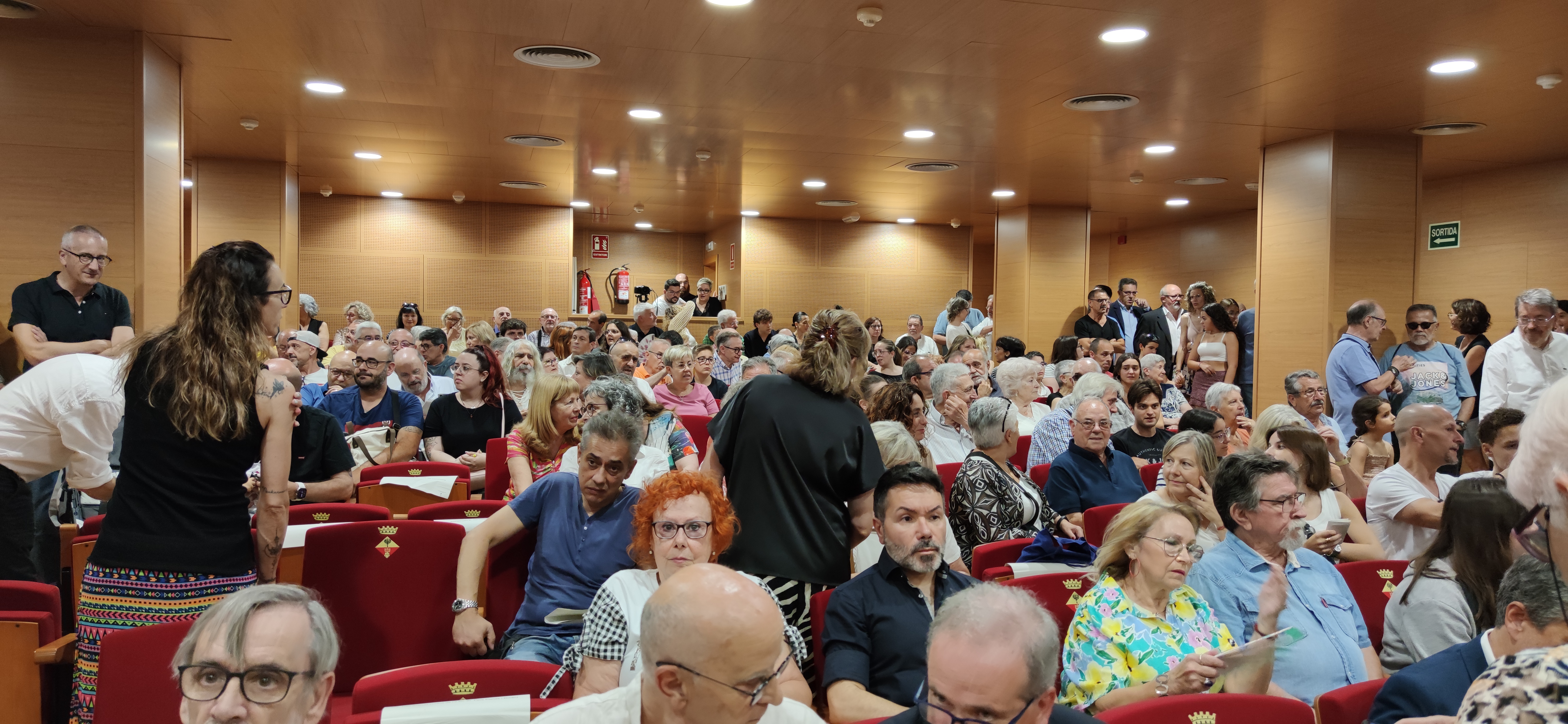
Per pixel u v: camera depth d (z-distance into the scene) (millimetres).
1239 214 13617
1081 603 2643
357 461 5172
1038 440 5582
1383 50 5961
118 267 5793
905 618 2611
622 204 13445
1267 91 6945
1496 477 2701
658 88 7035
